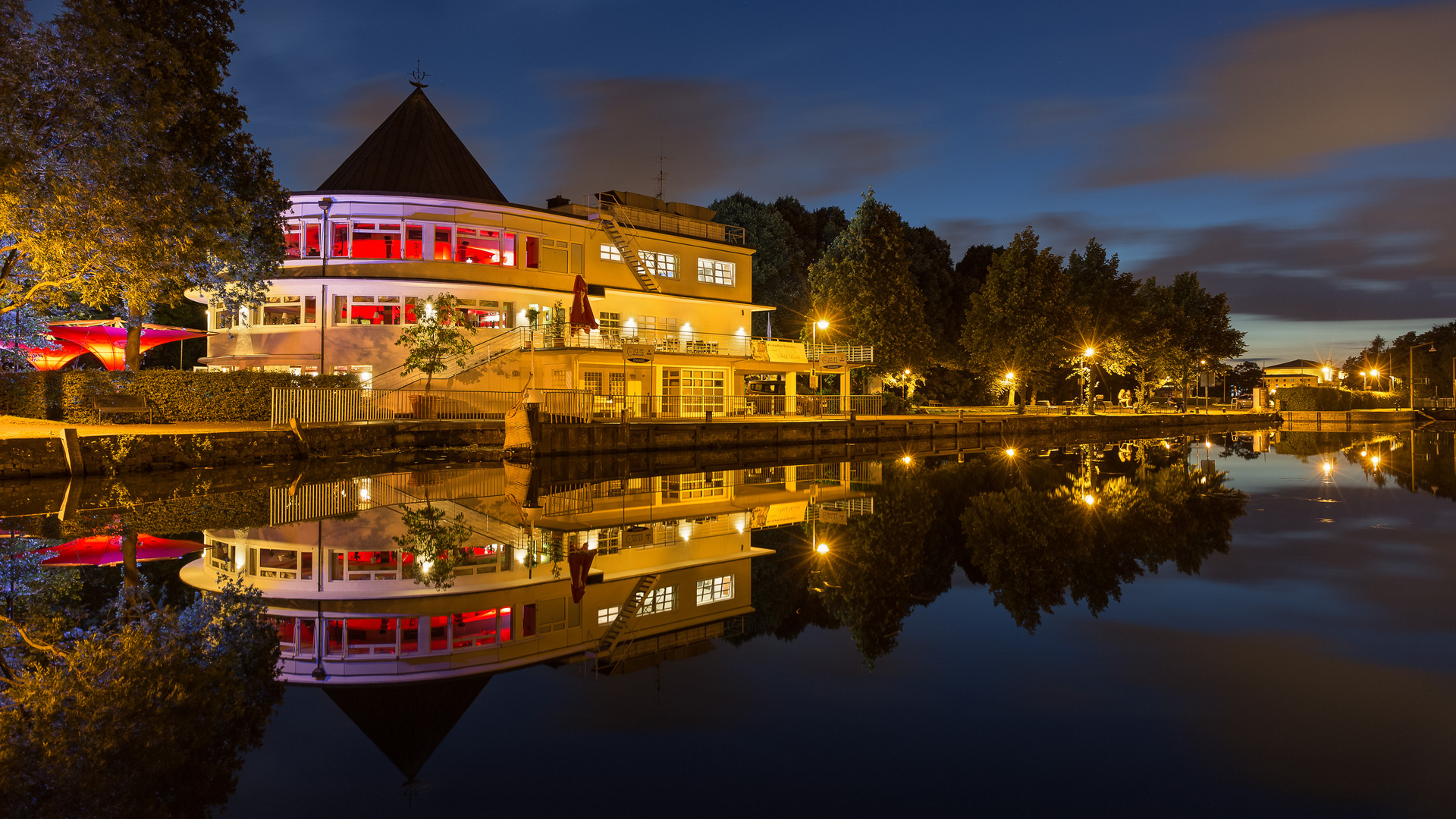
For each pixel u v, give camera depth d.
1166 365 74.00
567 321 38.28
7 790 4.79
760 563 12.55
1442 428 67.88
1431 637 8.25
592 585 10.67
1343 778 5.07
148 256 21.25
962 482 24.86
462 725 5.96
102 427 24.44
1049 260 64.12
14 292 23.91
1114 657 7.70
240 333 37.44
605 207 44.00
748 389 55.72
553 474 26.92
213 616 8.51
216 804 4.66
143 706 6.09
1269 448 41.16
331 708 6.23
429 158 41.66
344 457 28.30
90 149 19.48
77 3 20.25
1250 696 6.53
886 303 54.72
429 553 12.41
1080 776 5.11
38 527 13.86
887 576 11.60
